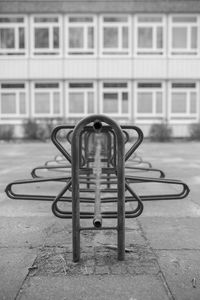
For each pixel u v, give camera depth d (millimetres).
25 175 8922
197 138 24406
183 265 3273
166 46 24797
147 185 7551
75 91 24906
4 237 4082
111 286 2879
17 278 3031
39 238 4031
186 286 2885
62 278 3020
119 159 3344
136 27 24734
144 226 4488
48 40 24844
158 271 3145
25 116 25078
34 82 24922
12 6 24469
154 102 24969
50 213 5145
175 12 24578
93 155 10016
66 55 24750
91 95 24906
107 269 3178
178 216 4992
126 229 4355
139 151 16328
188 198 6207
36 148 18312
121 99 24922
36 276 3061
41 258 3434
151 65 24719
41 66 24734
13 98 25062
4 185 7500
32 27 24781
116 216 3750
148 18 24781
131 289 2832
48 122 24234
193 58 24734
